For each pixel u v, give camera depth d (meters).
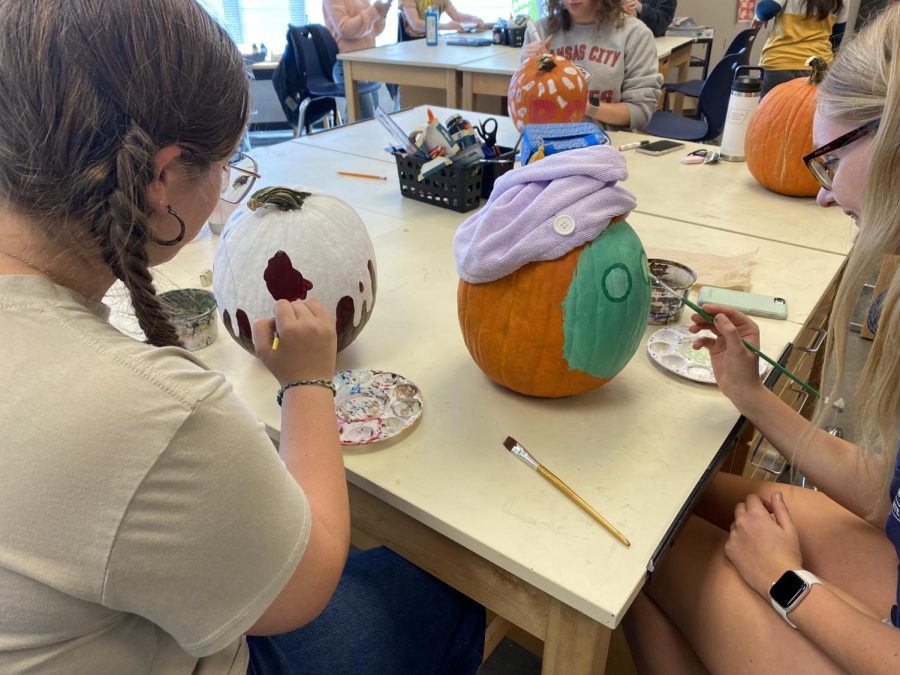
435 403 0.94
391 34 6.00
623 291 0.84
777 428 0.91
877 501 0.88
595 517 0.74
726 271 1.29
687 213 1.63
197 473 0.50
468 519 0.74
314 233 0.93
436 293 1.25
